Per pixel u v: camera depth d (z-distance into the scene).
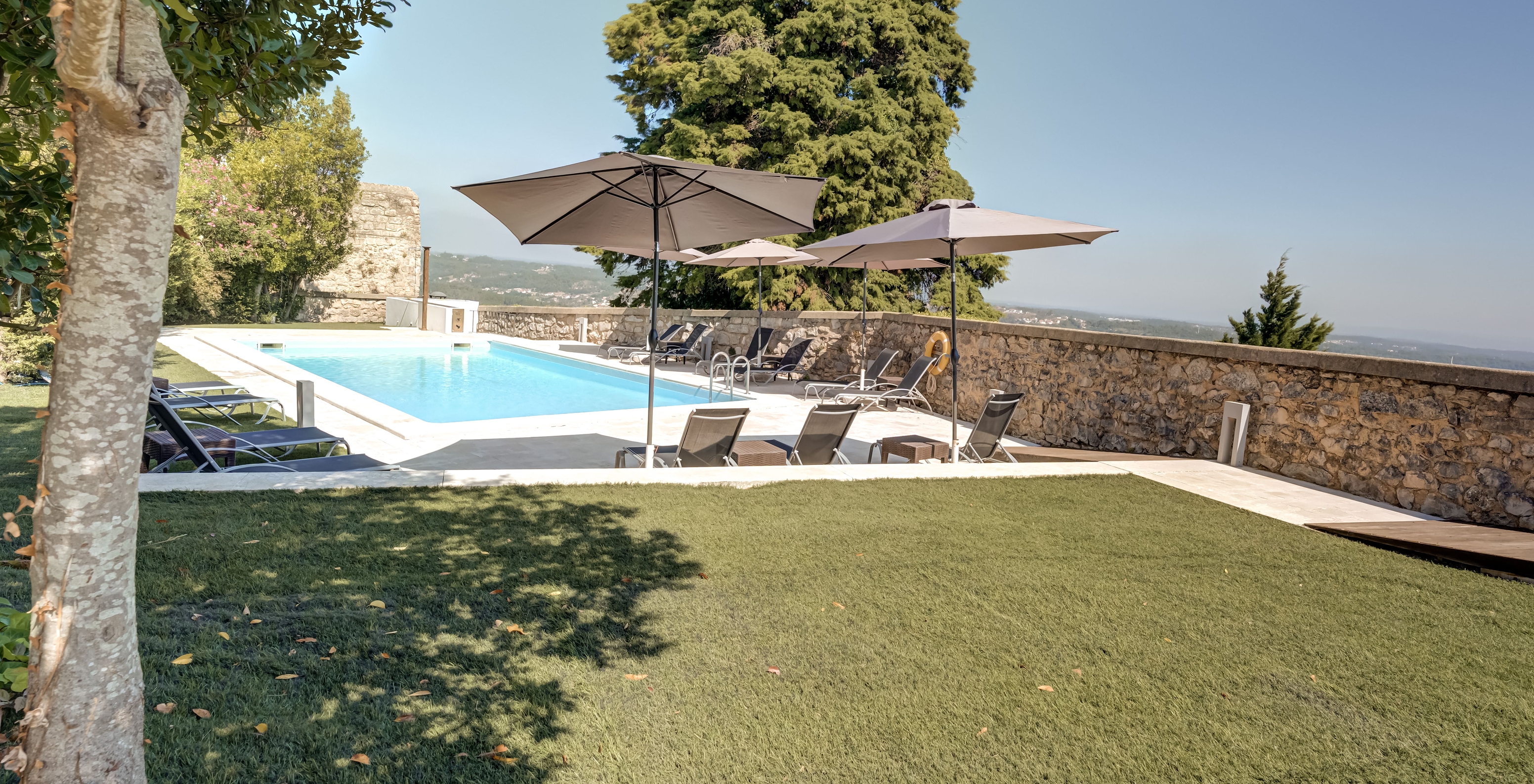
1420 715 2.89
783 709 2.78
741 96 18.94
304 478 5.15
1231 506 5.76
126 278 1.55
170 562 3.70
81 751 1.65
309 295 27.53
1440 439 5.83
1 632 2.23
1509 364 85.25
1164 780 2.45
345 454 6.47
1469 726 2.82
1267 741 2.69
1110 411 8.73
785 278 18.91
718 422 6.25
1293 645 3.45
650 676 2.97
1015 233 6.08
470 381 14.64
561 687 2.85
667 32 21.98
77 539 1.60
